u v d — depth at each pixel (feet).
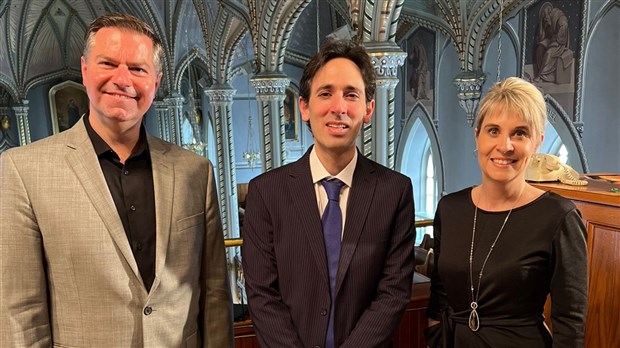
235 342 9.46
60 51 68.95
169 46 51.37
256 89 28.81
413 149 44.27
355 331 5.38
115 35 4.92
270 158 29.60
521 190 5.60
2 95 68.13
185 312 5.52
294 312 5.57
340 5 34.50
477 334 5.52
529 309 5.36
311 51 51.80
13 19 61.16
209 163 6.04
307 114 5.79
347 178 5.79
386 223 5.66
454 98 36.65
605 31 23.95
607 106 24.25
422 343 9.64
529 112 5.24
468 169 35.96
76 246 4.85
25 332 4.73
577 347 5.09
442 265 5.90
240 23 37.09
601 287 6.68
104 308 4.97
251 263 5.82
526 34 28.94
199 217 5.69
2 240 4.71
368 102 5.76
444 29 34.99
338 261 5.56
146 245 5.28
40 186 4.84
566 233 5.16
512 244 5.36
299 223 5.63
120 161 5.32
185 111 66.39
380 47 14.94
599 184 7.52
